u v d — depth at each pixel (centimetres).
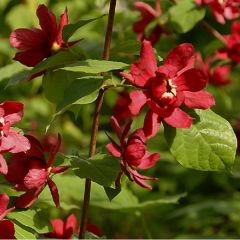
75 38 148
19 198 99
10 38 104
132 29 141
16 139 96
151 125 98
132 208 130
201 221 159
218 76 151
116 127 100
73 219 112
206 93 99
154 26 134
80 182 125
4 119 96
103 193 125
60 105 98
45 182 100
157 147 148
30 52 104
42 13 104
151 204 131
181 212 155
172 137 100
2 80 121
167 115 97
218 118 101
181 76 98
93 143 103
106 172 98
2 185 102
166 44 147
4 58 146
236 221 162
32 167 98
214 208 155
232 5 133
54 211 142
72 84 99
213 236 147
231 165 101
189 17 133
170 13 133
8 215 100
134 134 98
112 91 146
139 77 97
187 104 99
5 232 96
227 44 144
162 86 97
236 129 150
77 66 96
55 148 99
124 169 99
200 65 149
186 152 100
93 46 111
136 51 105
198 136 101
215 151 100
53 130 156
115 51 104
